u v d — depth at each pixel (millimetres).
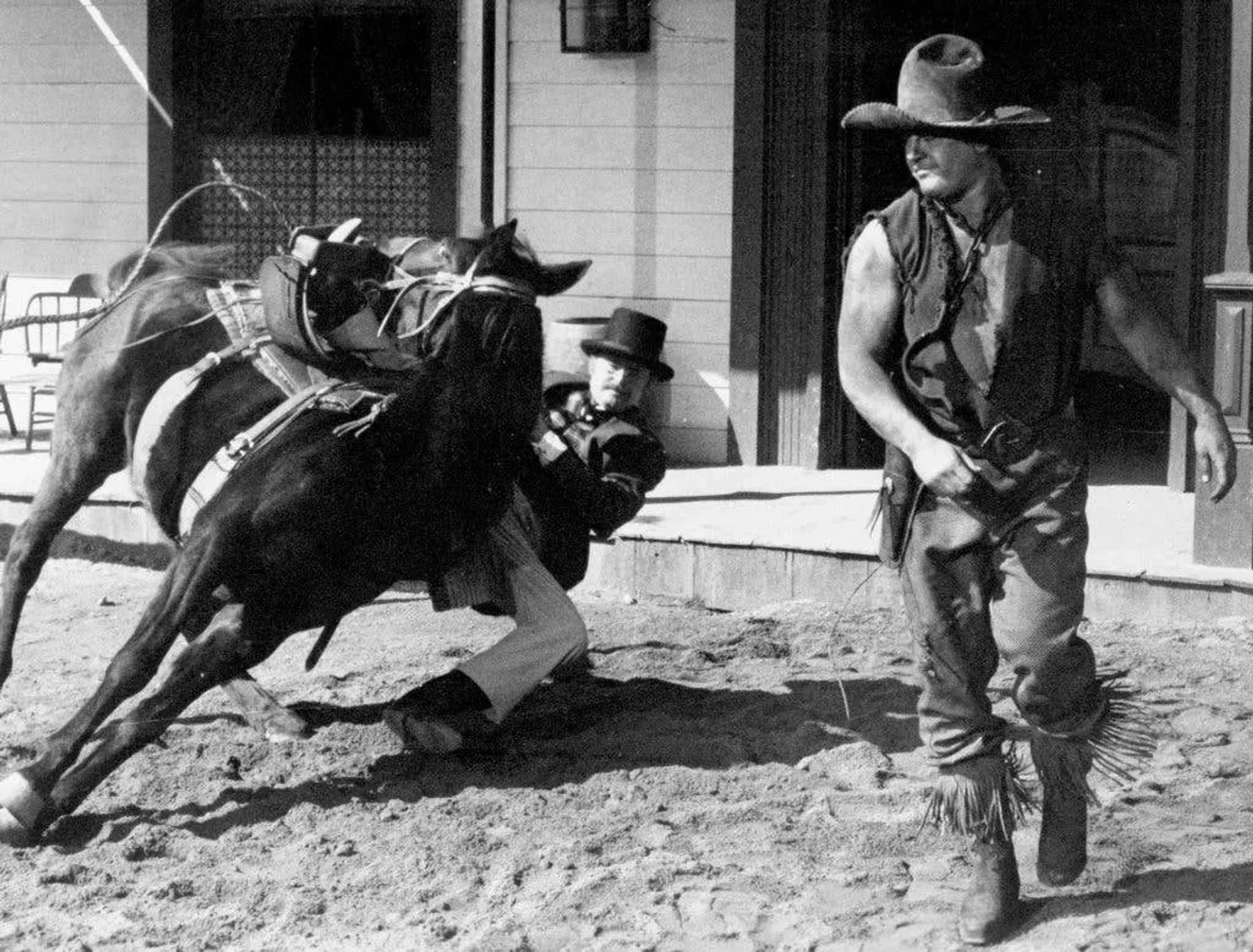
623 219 11906
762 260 11516
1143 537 9102
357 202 13023
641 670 7262
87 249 13273
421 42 12797
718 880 5004
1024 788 5449
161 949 4680
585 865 5168
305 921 4844
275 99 13086
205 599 5461
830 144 11320
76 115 13234
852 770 5891
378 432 5508
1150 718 6379
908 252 4469
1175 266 11609
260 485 5457
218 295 6234
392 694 6883
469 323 5438
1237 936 4477
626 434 6355
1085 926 4586
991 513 4445
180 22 13078
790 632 8055
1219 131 10469
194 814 5648
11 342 13312
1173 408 10516
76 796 5426
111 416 6293
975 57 4484
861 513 9852
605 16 11664
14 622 6492
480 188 11398
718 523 9523
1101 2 11625
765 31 11359
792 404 11547
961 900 4832
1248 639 7625
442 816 5566
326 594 5520
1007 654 4512
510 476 5648
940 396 4480
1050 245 4445
